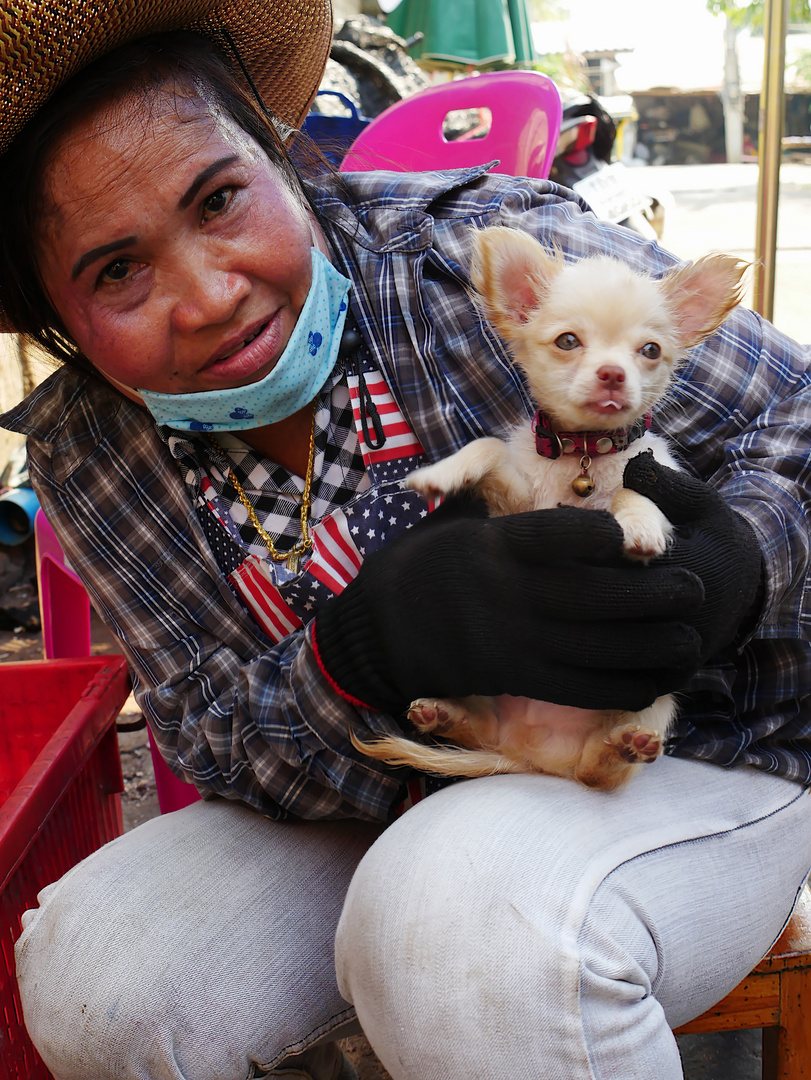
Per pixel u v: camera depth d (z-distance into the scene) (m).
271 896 1.43
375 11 6.32
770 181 4.01
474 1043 1.07
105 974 1.31
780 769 1.47
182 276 1.39
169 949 1.34
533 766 1.41
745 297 1.74
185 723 1.62
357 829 1.59
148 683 1.71
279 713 1.46
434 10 5.59
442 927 1.12
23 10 1.23
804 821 1.46
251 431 1.63
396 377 1.59
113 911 1.38
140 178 1.33
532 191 1.78
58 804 1.78
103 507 1.67
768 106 3.96
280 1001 1.34
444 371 1.59
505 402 1.61
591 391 1.41
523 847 1.18
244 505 1.63
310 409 1.63
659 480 1.29
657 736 1.27
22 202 1.38
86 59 1.35
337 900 1.46
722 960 1.28
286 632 1.63
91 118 1.32
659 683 1.28
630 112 13.80
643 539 1.21
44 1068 1.67
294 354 1.47
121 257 1.38
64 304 1.47
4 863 1.49
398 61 4.95
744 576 1.29
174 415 1.54
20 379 4.53
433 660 1.30
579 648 1.22
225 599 1.63
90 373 1.64
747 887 1.32
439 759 1.39
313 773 1.46
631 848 1.24
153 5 1.37
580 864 1.17
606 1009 1.08
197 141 1.36
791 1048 1.55
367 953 1.17
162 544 1.66
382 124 3.00
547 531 1.21
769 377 1.62
